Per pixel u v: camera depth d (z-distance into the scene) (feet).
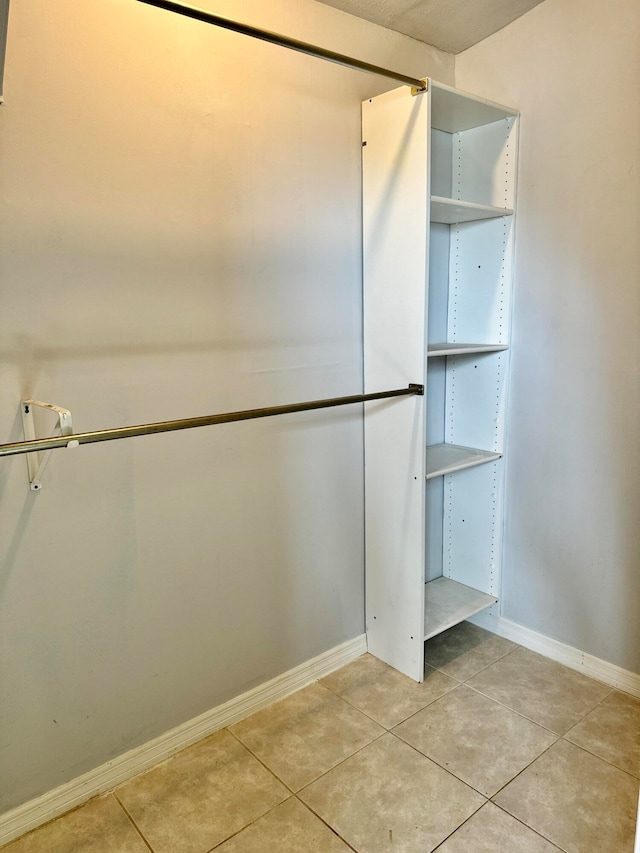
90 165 4.28
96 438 3.48
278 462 5.82
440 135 6.89
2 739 4.44
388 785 5.00
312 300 5.88
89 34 4.17
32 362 4.21
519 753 5.34
